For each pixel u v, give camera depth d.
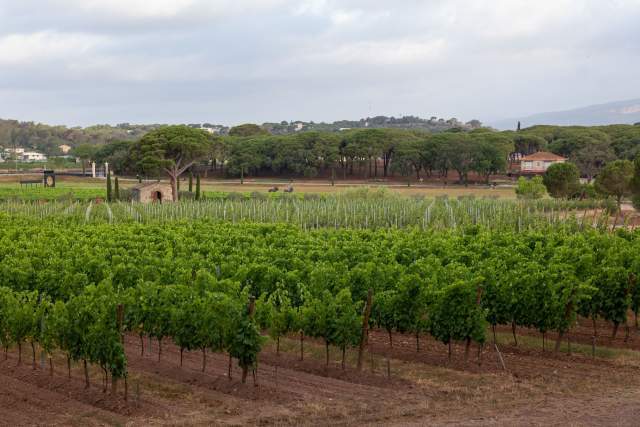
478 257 26.91
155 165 84.38
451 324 19.09
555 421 14.73
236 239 33.12
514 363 19.56
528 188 72.69
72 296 18.66
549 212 59.97
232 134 185.25
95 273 25.11
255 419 15.14
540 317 20.23
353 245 29.59
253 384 17.42
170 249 29.17
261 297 20.05
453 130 170.50
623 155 121.75
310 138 133.38
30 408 16.00
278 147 133.00
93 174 137.38
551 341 22.09
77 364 19.47
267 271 23.56
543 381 17.83
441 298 19.12
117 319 16.31
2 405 16.19
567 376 18.28
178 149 86.81
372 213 52.47
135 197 80.94
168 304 18.73
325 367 18.92
